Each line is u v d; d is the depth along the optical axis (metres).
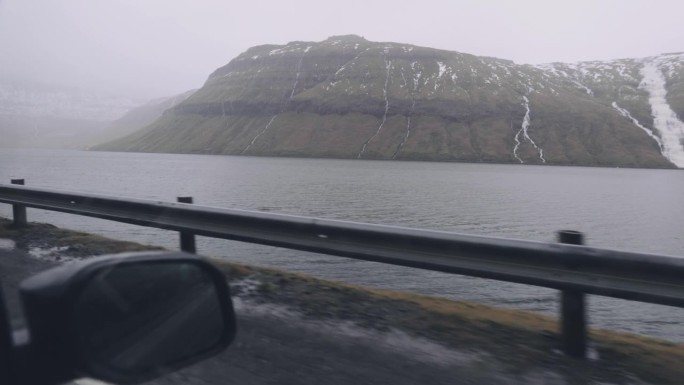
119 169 69.62
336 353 5.20
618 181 74.56
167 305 2.94
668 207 36.28
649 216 30.36
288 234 6.95
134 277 2.79
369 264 13.90
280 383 4.57
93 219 20.05
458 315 6.22
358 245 6.37
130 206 8.79
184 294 3.05
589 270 5.11
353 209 27.69
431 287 12.09
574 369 4.91
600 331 6.13
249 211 7.32
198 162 106.25
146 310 2.82
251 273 7.84
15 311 5.82
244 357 5.08
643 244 20.75
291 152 169.62
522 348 5.34
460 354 5.20
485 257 5.60
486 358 5.11
